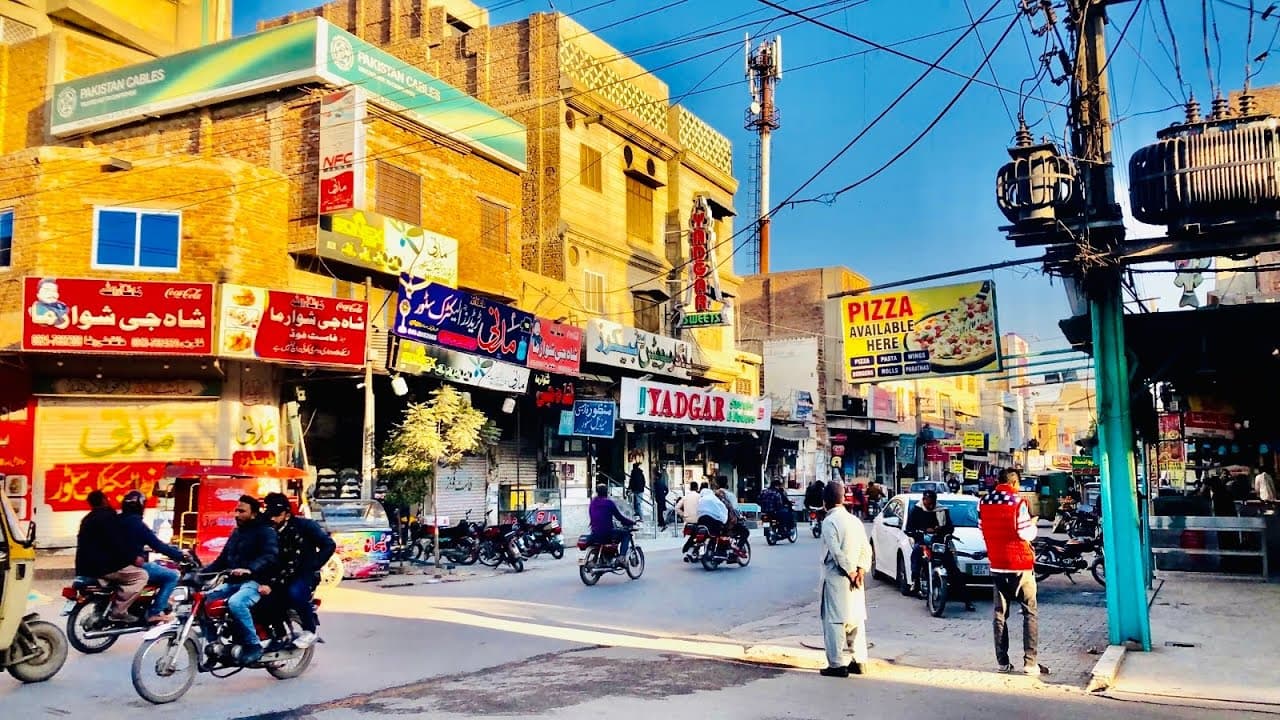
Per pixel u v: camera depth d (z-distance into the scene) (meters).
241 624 8.55
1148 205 10.35
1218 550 17.02
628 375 31.72
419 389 24.11
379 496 21.05
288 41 21.69
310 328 20.02
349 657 10.21
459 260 24.83
